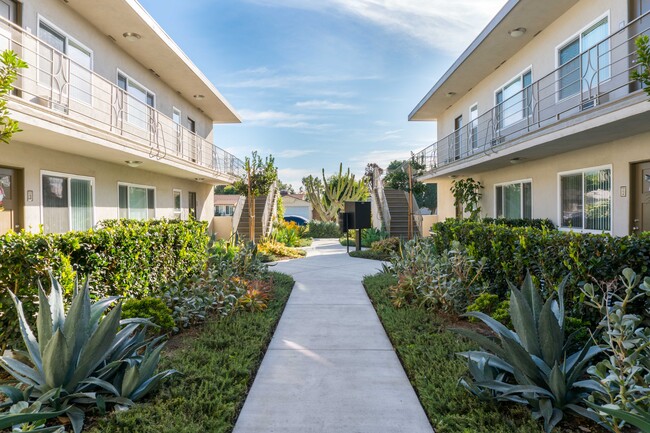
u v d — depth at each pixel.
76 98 9.34
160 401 3.13
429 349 4.30
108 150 9.03
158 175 14.45
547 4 9.34
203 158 19.16
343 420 3.12
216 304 5.76
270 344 4.94
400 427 3.02
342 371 4.09
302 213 47.03
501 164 12.75
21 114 6.21
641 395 2.61
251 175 16.52
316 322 5.88
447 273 6.05
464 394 3.25
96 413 3.06
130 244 5.56
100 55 10.36
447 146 18.62
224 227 20.83
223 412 3.10
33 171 8.23
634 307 3.70
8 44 7.27
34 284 3.94
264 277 8.16
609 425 2.59
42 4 8.18
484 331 4.97
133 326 3.68
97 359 3.14
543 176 11.19
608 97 8.27
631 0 7.71
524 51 11.60
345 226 15.12
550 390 2.99
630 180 8.01
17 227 7.89
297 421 3.11
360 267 11.36
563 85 9.85
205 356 4.14
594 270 3.89
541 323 3.13
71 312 3.12
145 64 12.80
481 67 13.37
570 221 10.10
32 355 3.19
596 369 2.62
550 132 8.43
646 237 3.77
